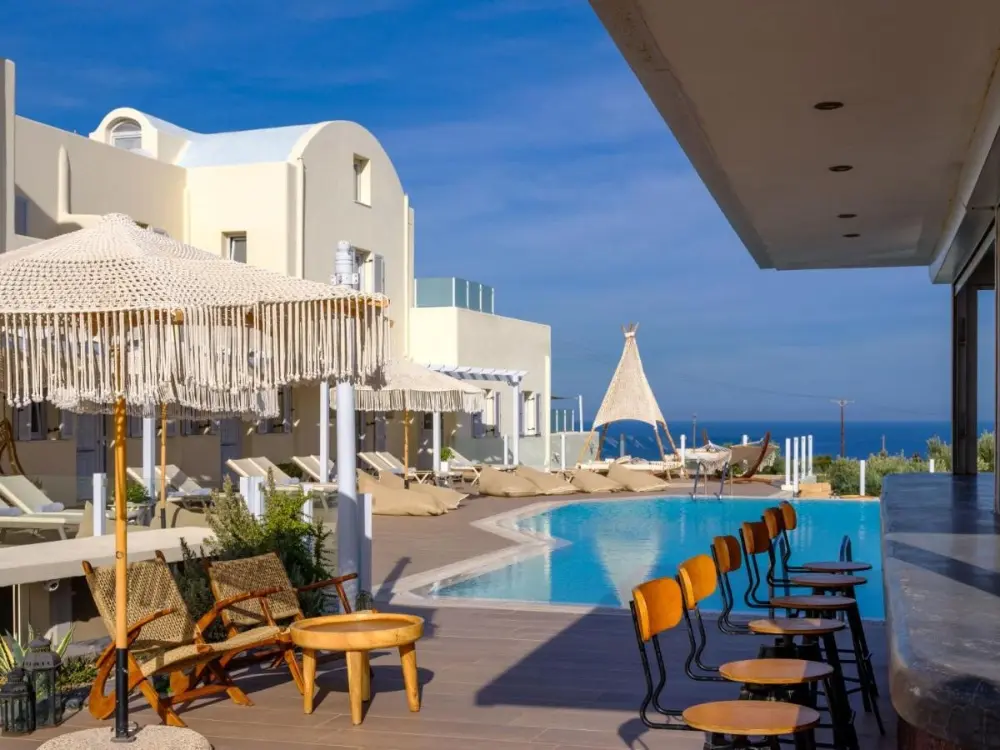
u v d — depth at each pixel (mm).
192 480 16781
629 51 5707
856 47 5652
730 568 6180
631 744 5891
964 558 4961
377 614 6969
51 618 7512
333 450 24953
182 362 5422
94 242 6027
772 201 9445
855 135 7320
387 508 19422
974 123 7047
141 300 5355
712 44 5594
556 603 10859
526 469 24641
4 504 12562
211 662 6859
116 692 5910
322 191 24078
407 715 6539
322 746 5949
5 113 16172
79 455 18797
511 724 6316
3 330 5395
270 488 9461
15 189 17734
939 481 11797
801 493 23375
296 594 8477
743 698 4750
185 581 7969
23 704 6227
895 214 10023
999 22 5316
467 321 29375
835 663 5355
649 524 19250
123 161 20797
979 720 2547
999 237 8148
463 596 11688
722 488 23281
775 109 6730
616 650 8281
